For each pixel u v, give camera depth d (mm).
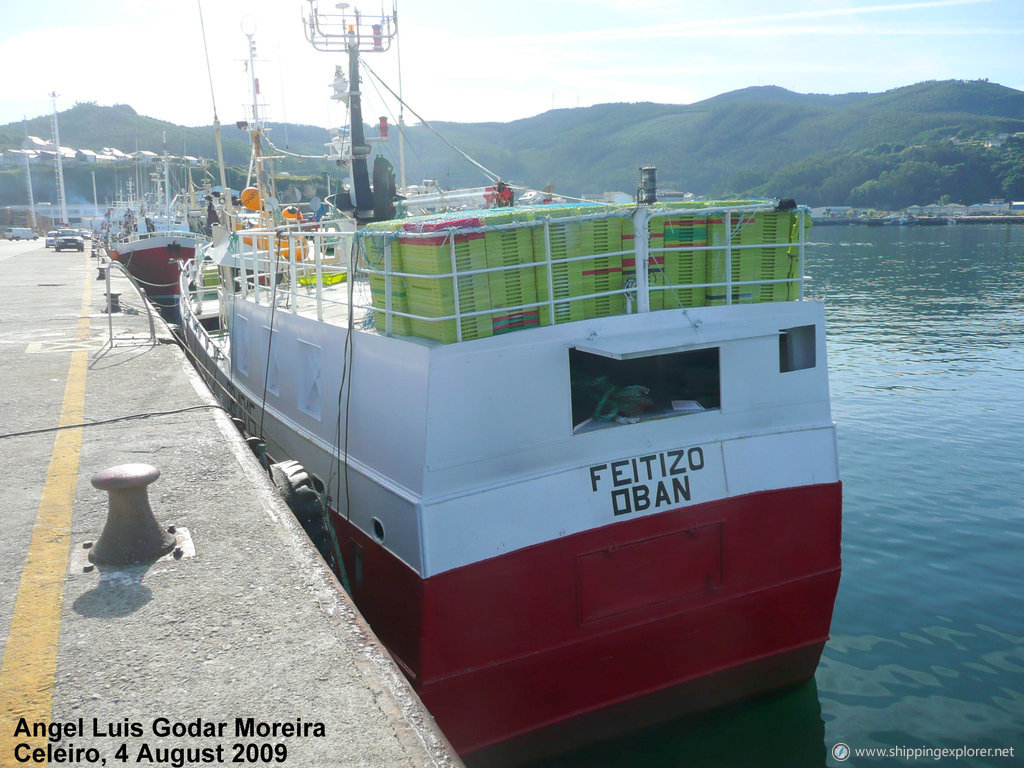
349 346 7199
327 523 7289
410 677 6289
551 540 6352
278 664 3678
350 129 11336
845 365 25141
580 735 6793
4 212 108500
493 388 6148
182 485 5926
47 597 4266
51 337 13180
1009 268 57906
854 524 12531
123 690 3482
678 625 6926
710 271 6930
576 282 6547
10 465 6457
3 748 3109
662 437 6777
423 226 6180
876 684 8320
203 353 14414
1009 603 9922
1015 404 19594
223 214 17781
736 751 7184
